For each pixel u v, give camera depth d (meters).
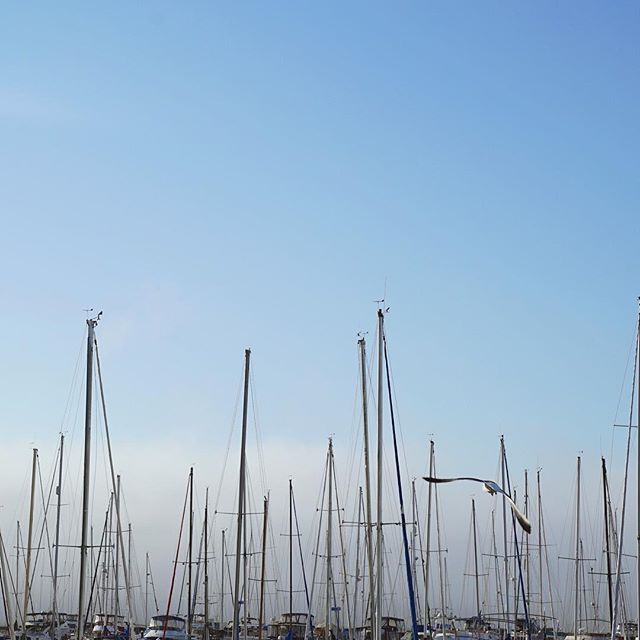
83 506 58.06
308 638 85.50
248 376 68.00
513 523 82.31
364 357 64.50
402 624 87.88
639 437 57.56
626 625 81.88
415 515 88.75
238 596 65.06
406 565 58.94
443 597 87.94
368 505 62.94
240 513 65.81
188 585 87.88
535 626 92.94
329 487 86.50
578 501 89.88
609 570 76.25
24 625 79.38
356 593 84.19
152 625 84.50
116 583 86.94
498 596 93.50
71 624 87.75
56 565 84.19
